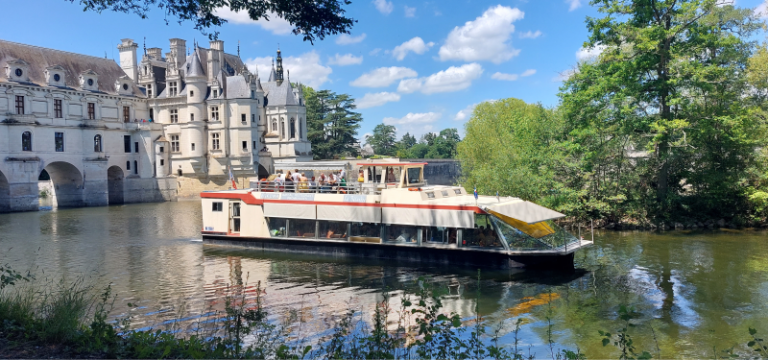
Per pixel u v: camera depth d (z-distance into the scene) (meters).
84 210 63.94
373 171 26.86
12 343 9.28
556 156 38.03
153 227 43.12
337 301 18.16
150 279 22.16
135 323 15.55
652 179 38.34
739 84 35.16
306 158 96.19
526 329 14.84
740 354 12.82
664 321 15.48
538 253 21.36
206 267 24.42
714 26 33.94
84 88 73.88
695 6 32.75
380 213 24.98
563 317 15.93
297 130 94.75
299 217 27.12
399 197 24.48
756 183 36.25
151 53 100.50
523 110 57.62
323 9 13.20
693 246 28.16
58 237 37.41
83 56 78.62
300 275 22.30
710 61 35.09
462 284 20.06
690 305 17.03
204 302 18.25
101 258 27.70
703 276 21.02
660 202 36.78
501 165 39.03
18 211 62.25
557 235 22.98
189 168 83.94
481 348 13.02
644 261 24.14
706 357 12.69
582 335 14.31
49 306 11.45
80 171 71.56
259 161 87.81
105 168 74.44
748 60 36.16
